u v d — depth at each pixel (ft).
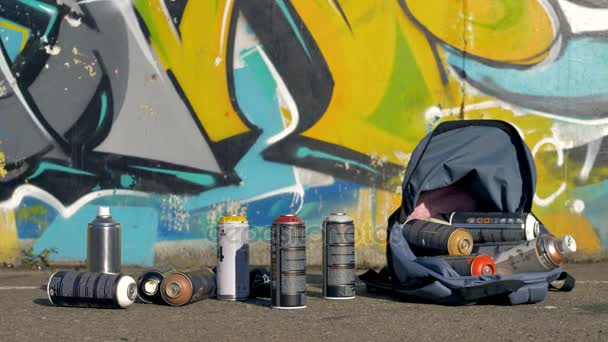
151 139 11.76
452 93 11.96
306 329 8.45
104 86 11.74
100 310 9.18
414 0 11.92
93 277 9.20
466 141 10.04
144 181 11.76
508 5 12.05
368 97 11.86
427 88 11.93
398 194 11.88
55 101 11.75
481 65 12.00
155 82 11.75
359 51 11.85
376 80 11.87
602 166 12.21
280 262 9.16
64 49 11.74
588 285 10.54
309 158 11.81
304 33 11.81
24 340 8.13
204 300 9.66
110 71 11.75
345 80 11.84
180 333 8.34
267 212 11.78
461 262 9.43
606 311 9.12
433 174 9.86
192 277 9.41
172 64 11.76
